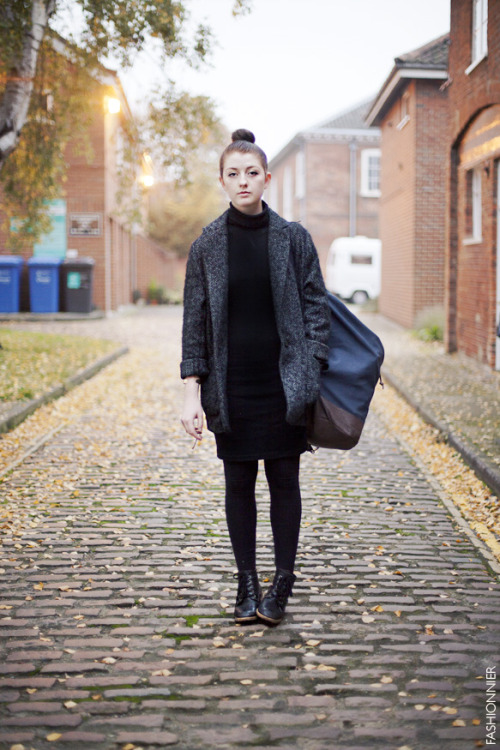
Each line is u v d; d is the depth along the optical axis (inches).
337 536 184.9
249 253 127.1
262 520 195.5
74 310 863.1
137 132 528.1
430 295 725.3
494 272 451.8
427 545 179.5
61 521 194.1
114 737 101.8
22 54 428.1
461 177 521.0
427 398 363.3
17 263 844.0
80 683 115.1
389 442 296.7
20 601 145.5
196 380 130.3
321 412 127.0
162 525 192.1
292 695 112.4
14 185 549.3
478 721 105.3
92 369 458.3
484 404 346.0
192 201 1626.5
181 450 278.7
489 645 128.4
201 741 101.0
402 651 126.3
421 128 711.1
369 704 110.0
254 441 130.4
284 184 1596.9
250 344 128.2
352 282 1210.0
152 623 136.4
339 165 1368.1
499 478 217.8
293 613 141.0
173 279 1558.8
